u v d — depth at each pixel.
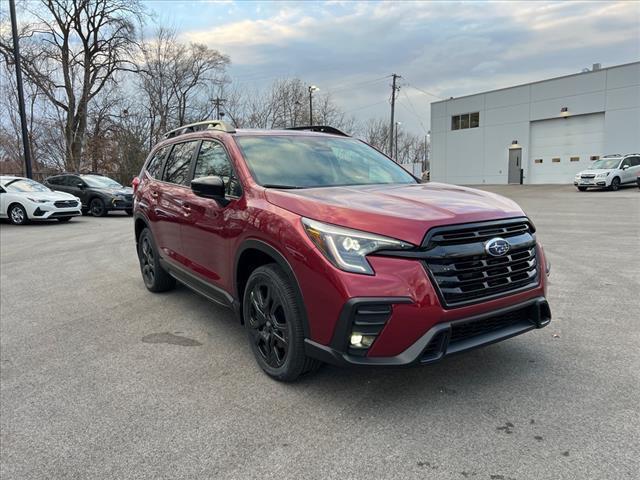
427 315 2.54
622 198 18.98
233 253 3.51
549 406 2.79
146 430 2.69
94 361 3.71
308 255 2.76
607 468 2.22
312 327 2.79
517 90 35.22
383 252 2.58
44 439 2.65
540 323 3.09
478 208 2.90
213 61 40.50
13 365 3.68
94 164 32.22
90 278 6.68
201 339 4.14
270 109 42.84
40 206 14.06
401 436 2.54
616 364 3.33
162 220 4.96
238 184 3.61
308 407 2.88
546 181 34.53
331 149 4.28
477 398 2.91
